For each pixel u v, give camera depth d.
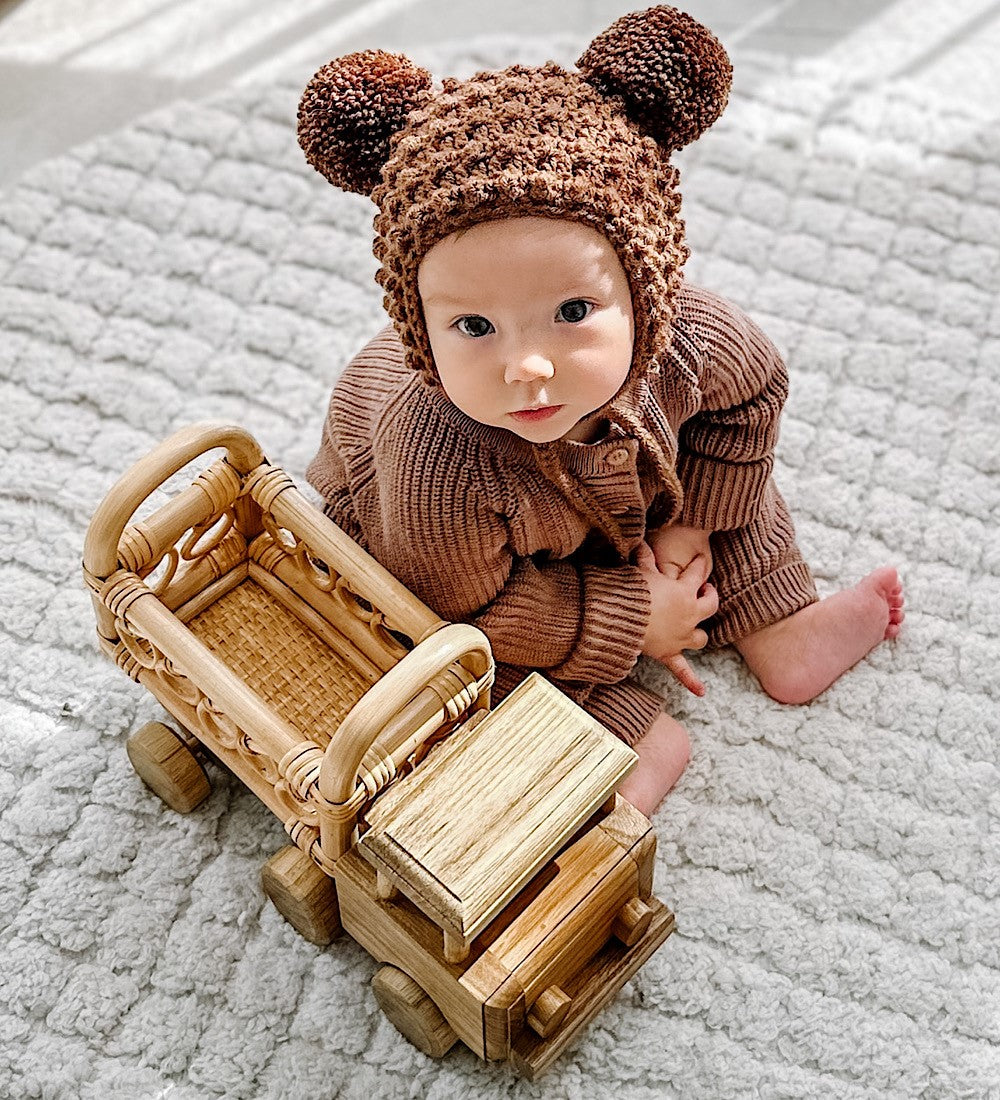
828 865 1.13
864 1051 1.05
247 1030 1.06
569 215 0.80
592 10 1.70
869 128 1.54
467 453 1.00
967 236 1.47
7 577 1.27
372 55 0.88
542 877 0.93
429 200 0.80
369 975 1.08
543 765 0.90
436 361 0.89
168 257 1.46
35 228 1.48
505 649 1.10
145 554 1.01
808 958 1.09
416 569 1.06
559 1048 1.00
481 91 0.83
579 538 1.08
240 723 0.93
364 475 1.09
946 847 1.13
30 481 1.32
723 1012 1.07
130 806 1.16
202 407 1.38
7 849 1.13
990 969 1.08
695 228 1.48
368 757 0.90
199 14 1.71
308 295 1.44
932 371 1.38
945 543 1.29
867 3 1.70
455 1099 1.03
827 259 1.45
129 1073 1.04
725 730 1.20
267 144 1.54
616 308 0.86
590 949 0.99
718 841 1.14
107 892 1.12
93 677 1.22
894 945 1.09
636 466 1.03
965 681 1.22
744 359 1.06
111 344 1.40
